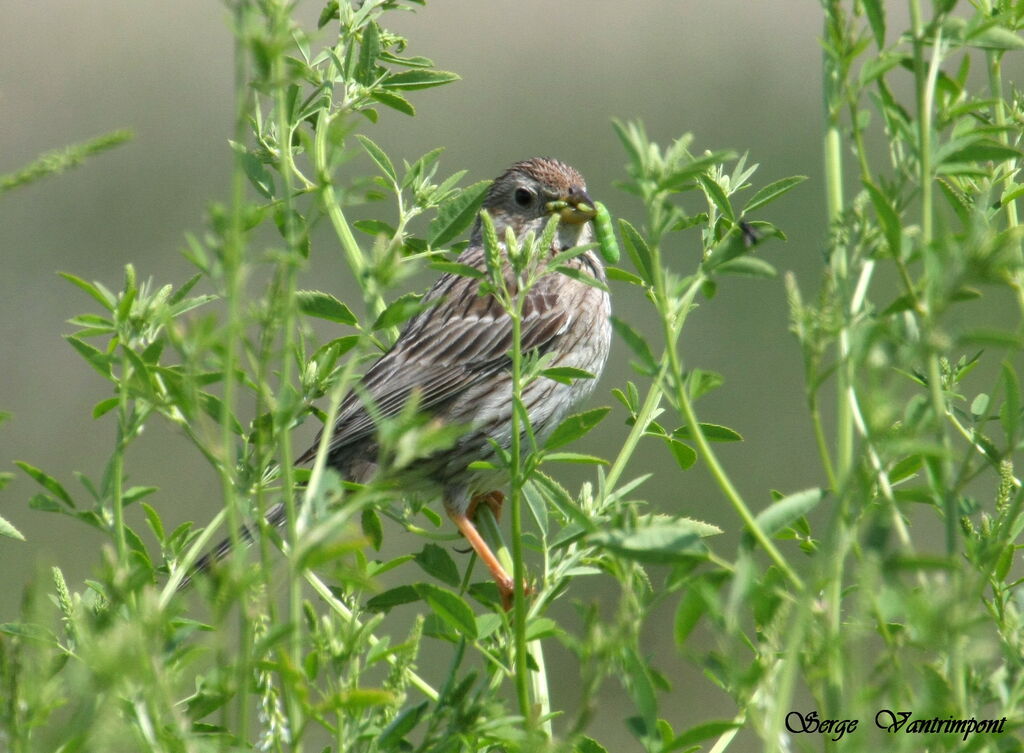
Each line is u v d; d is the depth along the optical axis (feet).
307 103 24.76
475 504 36.22
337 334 58.90
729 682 14.83
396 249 16.78
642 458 57.21
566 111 71.67
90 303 64.13
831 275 14.32
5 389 61.00
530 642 20.67
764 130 68.44
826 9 15.85
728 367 58.18
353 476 35.17
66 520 54.49
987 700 15.12
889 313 14.48
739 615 15.53
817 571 13.33
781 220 62.28
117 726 13.39
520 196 38.17
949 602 13.32
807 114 68.33
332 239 60.03
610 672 14.80
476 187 26.12
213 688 14.16
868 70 15.39
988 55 18.99
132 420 17.72
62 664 17.21
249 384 18.01
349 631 16.61
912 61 15.44
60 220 66.54
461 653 18.19
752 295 59.82
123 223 66.85
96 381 61.93
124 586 14.52
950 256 13.38
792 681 13.21
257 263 14.99
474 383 36.35
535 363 22.03
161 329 19.76
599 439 58.08
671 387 25.14
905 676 14.35
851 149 16.97
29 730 13.73
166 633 15.75
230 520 14.62
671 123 68.90
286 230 17.79
